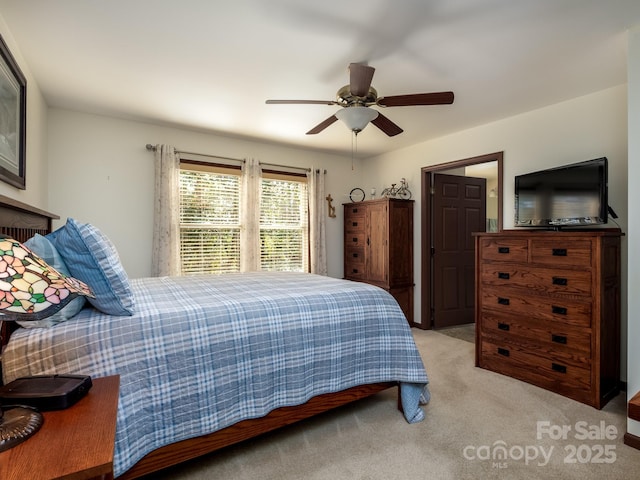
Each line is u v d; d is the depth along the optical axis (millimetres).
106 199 3355
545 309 2531
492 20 1812
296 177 4551
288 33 1936
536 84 2604
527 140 3193
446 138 3961
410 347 2143
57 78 2523
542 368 2547
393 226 4254
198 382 1478
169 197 3592
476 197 4617
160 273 3527
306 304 1882
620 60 2238
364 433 1946
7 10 1729
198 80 2541
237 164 4121
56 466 683
